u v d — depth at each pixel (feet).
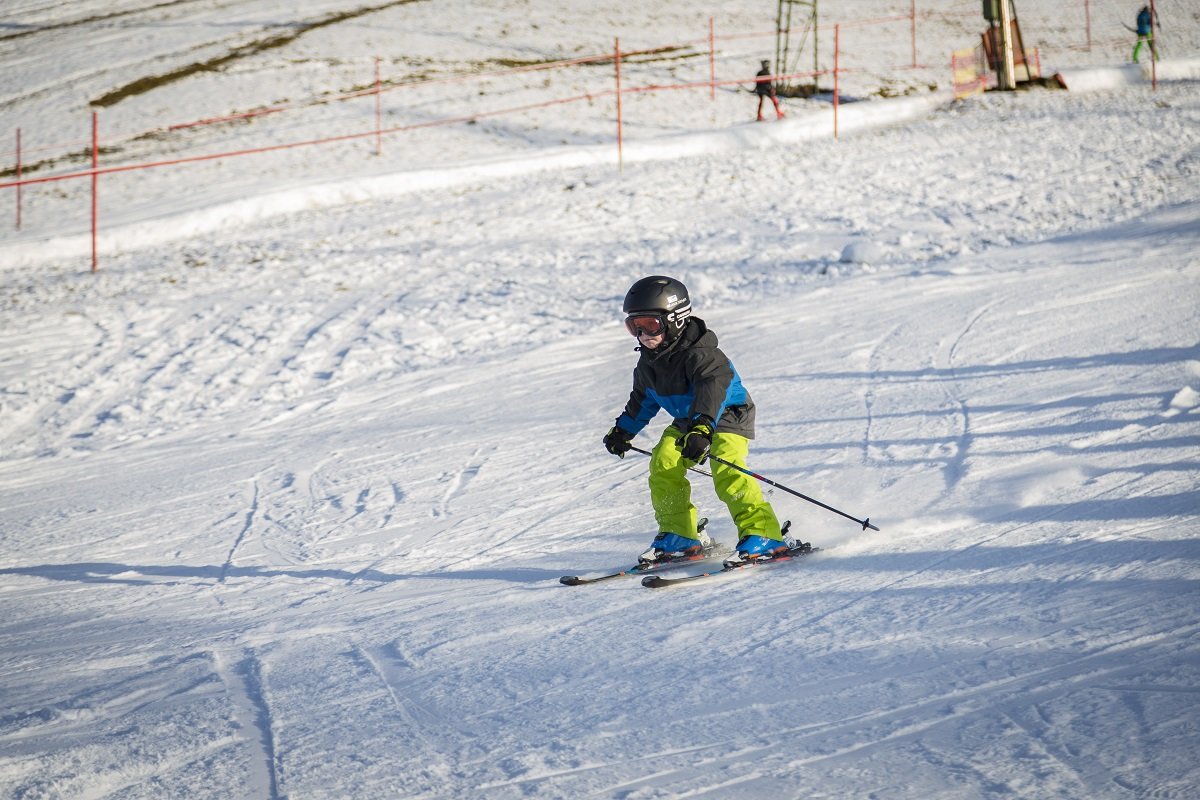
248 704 17.74
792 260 72.69
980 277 58.65
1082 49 175.11
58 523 36.06
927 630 17.62
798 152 111.55
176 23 181.57
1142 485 24.56
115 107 142.10
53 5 197.47
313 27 177.06
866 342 47.01
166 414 52.49
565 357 54.85
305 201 102.12
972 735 13.65
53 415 53.83
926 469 28.71
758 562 22.95
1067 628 16.85
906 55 171.83
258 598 25.68
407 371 55.88
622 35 179.52
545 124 131.34
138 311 71.36
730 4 202.69
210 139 127.65
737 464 23.25
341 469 38.91
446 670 18.53
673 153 116.78
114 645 22.62
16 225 98.99
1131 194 80.18
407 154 118.42
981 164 97.35
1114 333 41.78
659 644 18.56
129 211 100.94
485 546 27.91
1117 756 12.64
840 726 14.39
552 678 17.47
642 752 14.24
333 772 14.62
